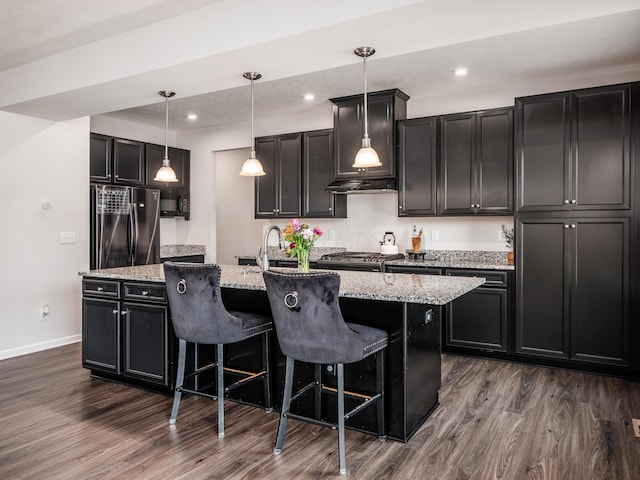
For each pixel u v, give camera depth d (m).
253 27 2.69
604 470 2.22
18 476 2.18
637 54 3.60
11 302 4.23
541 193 3.81
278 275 2.30
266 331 2.89
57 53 3.61
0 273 4.14
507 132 4.18
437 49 3.47
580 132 3.66
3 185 4.15
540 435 2.59
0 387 3.43
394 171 4.64
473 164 4.33
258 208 5.63
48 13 2.92
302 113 5.52
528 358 3.96
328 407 2.75
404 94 4.71
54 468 2.25
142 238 5.29
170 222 6.57
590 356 3.65
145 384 3.42
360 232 5.33
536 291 3.85
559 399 3.12
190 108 5.26
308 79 4.24
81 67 3.48
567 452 2.39
